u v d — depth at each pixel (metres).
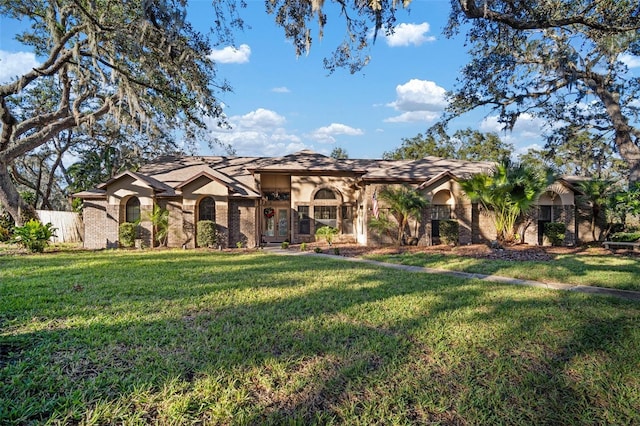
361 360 4.14
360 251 16.55
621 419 3.11
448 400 3.37
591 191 18.67
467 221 19.08
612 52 17.30
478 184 17.05
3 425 2.85
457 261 13.05
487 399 3.38
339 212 21.22
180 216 19.20
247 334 4.97
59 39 16.86
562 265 11.81
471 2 7.94
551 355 4.41
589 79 19.70
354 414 3.13
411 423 3.02
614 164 31.77
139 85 18.38
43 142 19.83
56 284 8.36
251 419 3.01
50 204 35.59
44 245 16.86
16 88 17.89
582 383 3.71
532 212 19.25
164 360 4.10
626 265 11.80
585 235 20.03
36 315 5.81
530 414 3.17
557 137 23.45
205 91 18.88
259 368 3.95
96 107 25.70
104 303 6.64
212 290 7.83
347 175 21.34
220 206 18.94
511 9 8.67
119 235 18.48
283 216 21.86
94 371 3.83
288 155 23.55
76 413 3.04
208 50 16.97
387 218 19.00
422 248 17.45
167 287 8.09
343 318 5.82
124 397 3.31
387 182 19.47
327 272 10.46
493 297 7.36
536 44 16.75
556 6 9.18
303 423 2.98
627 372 3.95
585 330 5.26
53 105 26.44
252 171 20.27
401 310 6.31
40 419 2.98
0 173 19.23
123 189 18.72
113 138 28.39
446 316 5.96
